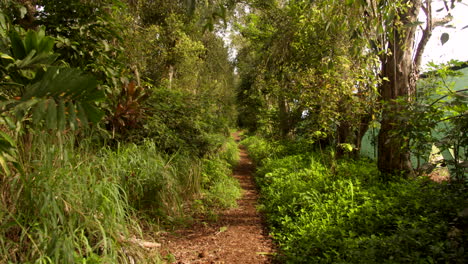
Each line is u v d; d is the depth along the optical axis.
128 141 6.51
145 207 5.32
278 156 13.09
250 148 19.84
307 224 5.14
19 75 2.63
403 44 6.83
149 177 5.39
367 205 5.39
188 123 8.33
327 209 5.65
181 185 6.75
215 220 6.09
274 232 5.46
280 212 6.07
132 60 8.38
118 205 3.77
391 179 7.16
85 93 2.04
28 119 3.22
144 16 12.45
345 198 6.09
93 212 3.50
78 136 4.78
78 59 4.76
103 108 5.18
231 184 8.55
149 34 10.22
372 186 6.85
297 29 9.68
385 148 7.38
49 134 3.71
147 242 4.06
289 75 9.57
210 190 7.71
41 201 3.08
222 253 4.59
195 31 14.07
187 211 6.28
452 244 3.48
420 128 4.75
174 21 12.33
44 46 2.72
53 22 4.71
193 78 14.71
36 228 2.93
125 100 5.64
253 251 4.72
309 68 8.79
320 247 4.28
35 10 5.11
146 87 8.80
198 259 4.36
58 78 2.01
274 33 11.26
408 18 6.84
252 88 14.61
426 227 4.12
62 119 1.98
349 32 5.27
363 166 9.40
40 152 3.50
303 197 6.03
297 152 12.92
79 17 4.82
